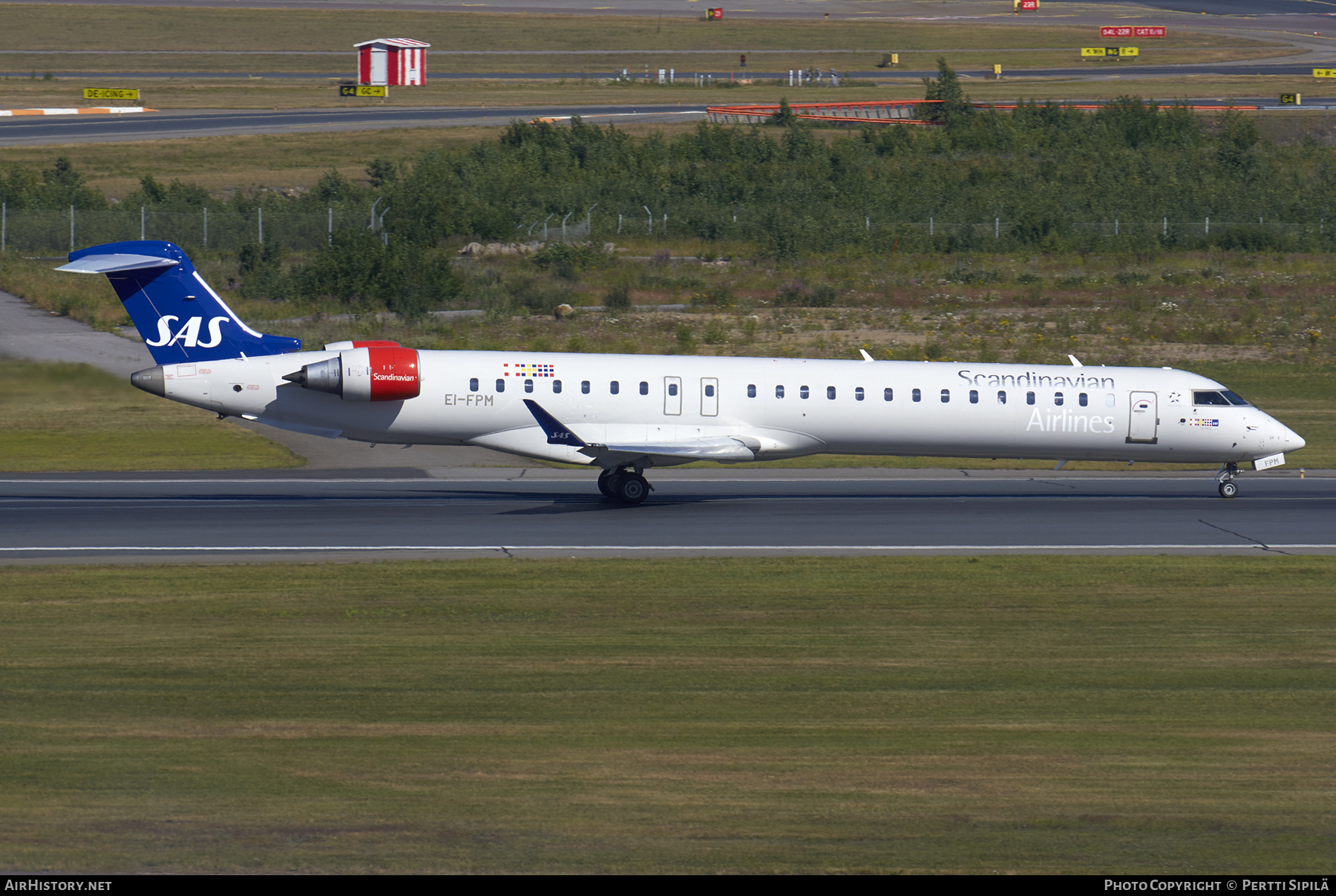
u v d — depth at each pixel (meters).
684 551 102.75
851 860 46.81
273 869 44.97
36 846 46.84
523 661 73.44
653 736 61.06
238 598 86.38
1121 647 77.94
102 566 94.50
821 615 84.25
